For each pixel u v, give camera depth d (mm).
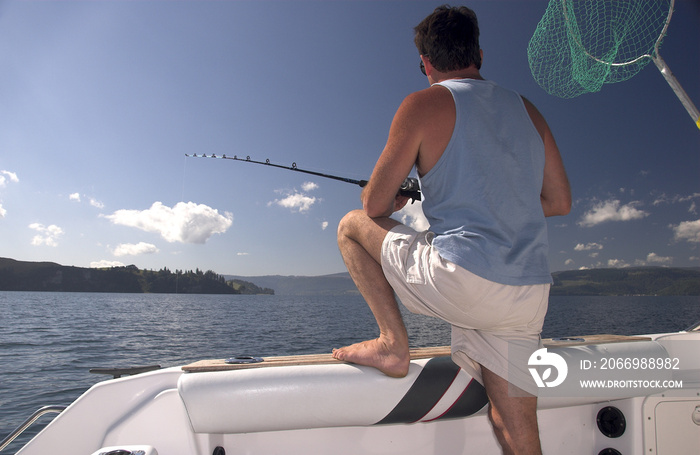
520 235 914
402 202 1228
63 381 13328
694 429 1167
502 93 991
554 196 1112
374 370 990
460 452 1139
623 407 1173
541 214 952
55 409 1104
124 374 1098
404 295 993
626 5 1473
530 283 875
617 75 1553
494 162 915
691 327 1476
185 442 987
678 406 1160
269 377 953
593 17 1559
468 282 853
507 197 910
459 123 924
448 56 1049
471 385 1015
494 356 935
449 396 994
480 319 895
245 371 969
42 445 970
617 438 1185
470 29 1054
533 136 981
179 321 40938
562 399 1082
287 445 1063
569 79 1595
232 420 923
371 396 956
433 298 916
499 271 855
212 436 1017
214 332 29359
